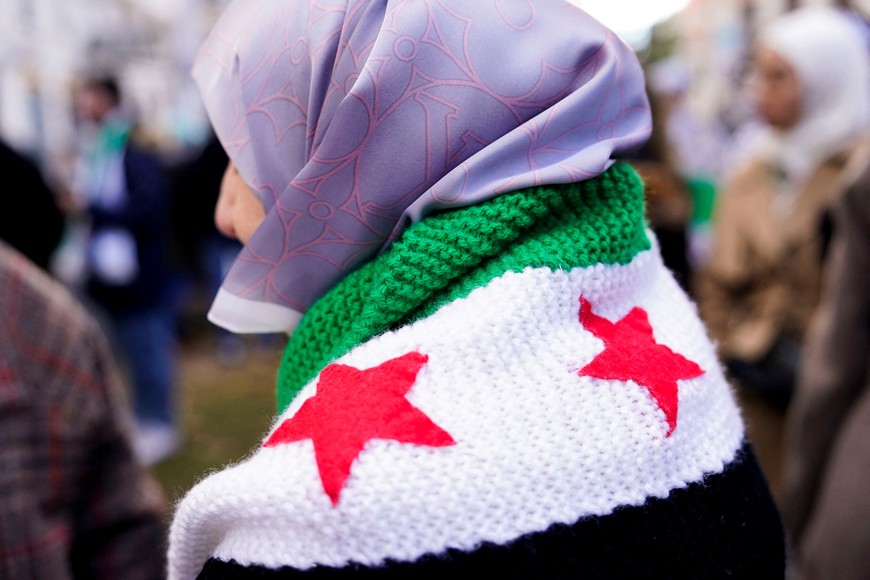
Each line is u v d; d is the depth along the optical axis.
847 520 1.21
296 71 0.69
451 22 0.64
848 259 1.38
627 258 0.65
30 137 6.02
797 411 1.48
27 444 1.03
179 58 9.51
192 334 5.16
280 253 0.70
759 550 0.65
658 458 0.57
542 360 0.57
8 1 5.86
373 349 0.58
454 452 0.52
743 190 2.23
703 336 0.73
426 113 0.63
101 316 3.09
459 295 0.59
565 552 0.52
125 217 3.03
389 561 0.49
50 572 1.02
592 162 0.62
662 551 0.55
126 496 1.19
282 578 0.51
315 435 0.53
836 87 2.11
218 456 3.16
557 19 0.66
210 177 4.18
